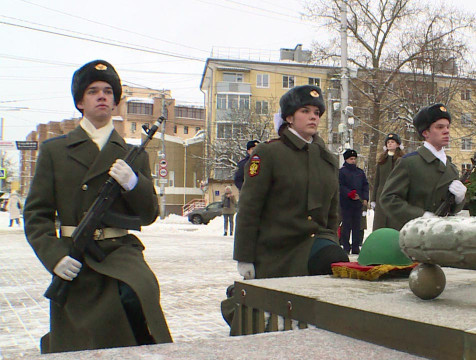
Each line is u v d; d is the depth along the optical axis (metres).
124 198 2.66
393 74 33.50
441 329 1.49
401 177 4.10
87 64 2.79
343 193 10.33
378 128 34.47
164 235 19.91
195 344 1.72
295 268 3.35
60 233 2.66
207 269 8.87
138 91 77.38
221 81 49.44
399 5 32.78
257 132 44.81
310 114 3.59
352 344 1.70
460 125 33.94
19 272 8.79
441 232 1.81
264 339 1.78
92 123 2.80
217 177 47.56
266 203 3.54
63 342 2.47
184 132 80.19
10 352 3.90
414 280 1.95
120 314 2.43
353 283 2.48
